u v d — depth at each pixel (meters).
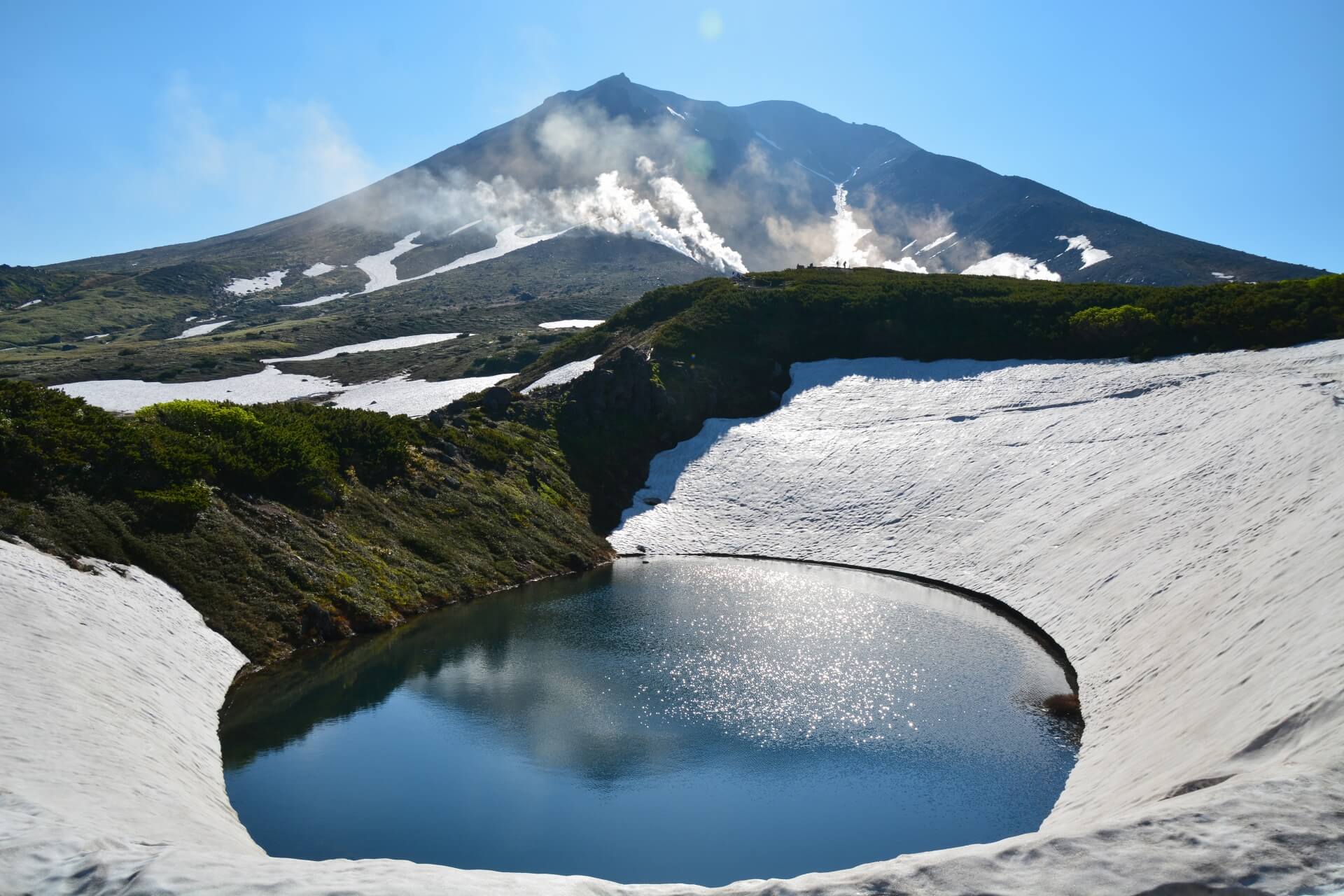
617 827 16.56
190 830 13.09
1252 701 13.73
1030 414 45.12
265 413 37.22
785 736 20.72
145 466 28.53
